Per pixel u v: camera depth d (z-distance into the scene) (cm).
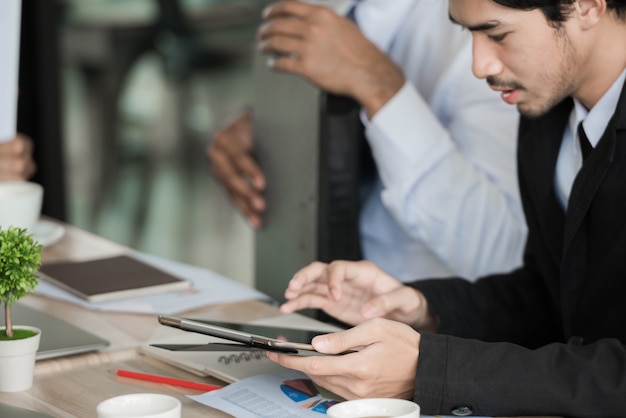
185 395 160
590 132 182
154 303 207
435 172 274
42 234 250
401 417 131
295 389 160
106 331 190
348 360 152
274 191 306
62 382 165
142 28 708
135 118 704
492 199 273
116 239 567
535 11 166
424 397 154
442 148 273
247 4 706
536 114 178
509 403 155
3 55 235
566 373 156
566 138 194
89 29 710
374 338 155
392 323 159
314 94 280
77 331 183
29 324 186
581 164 188
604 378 155
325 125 277
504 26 168
